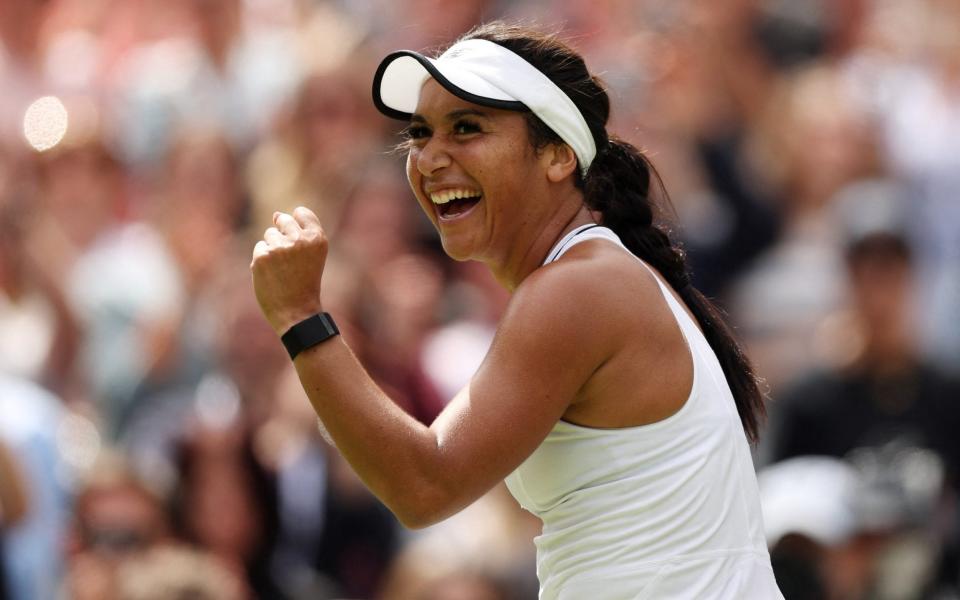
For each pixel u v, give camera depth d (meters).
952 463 24.39
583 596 11.74
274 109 33.22
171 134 33.22
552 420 11.48
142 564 21.67
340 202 29.41
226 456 23.97
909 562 20.78
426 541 22.58
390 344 26.80
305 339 11.38
